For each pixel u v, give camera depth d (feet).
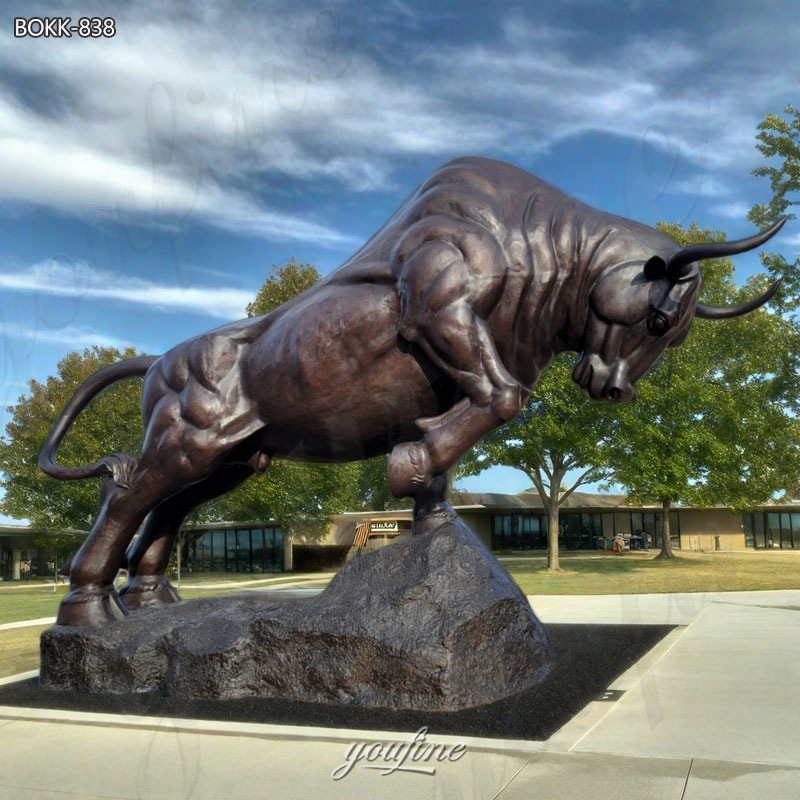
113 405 39.73
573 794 8.73
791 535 129.39
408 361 14.19
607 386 14.56
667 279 13.97
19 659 22.02
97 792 9.37
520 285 14.01
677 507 122.42
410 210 15.03
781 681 14.57
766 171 43.73
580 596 35.63
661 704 12.81
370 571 14.19
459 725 11.71
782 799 8.46
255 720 12.34
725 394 60.75
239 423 15.42
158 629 15.31
